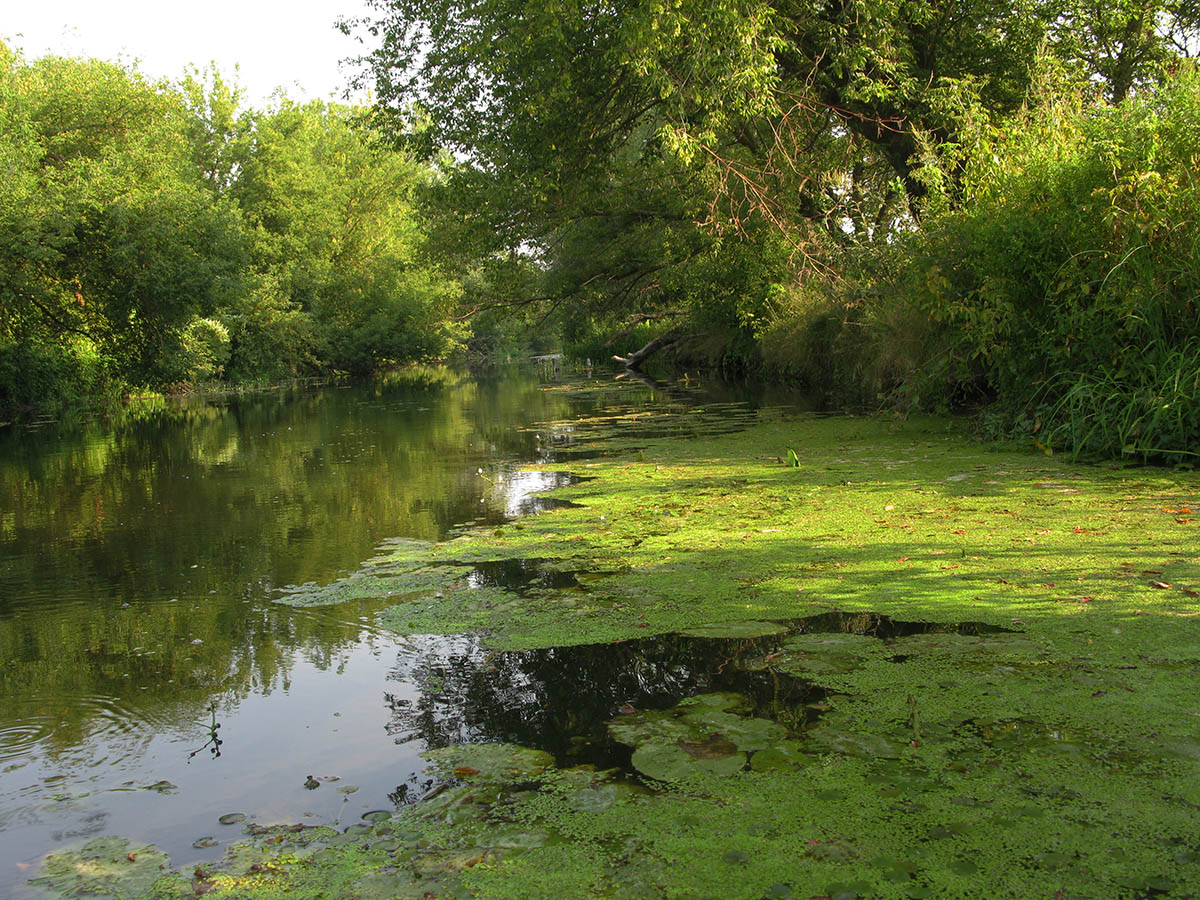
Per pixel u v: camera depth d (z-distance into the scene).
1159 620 3.06
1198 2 11.58
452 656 3.22
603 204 16.45
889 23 11.34
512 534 5.15
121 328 19.78
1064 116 8.11
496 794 2.22
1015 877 1.76
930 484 5.70
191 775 2.42
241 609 3.94
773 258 14.10
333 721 2.74
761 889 1.77
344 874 1.91
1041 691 2.59
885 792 2.10
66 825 2.18
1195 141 6.14
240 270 22.88
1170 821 1.92
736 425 10.16
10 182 16.62
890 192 13.27
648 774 2.27
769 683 2.79
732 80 10.04
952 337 7.95
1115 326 6.39
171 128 20.80
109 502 7.14
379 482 7.55
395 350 36.38
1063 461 6.16
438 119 13.46
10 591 4.43
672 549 4.53
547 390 20.09
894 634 3.13
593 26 11.24
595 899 1.77
